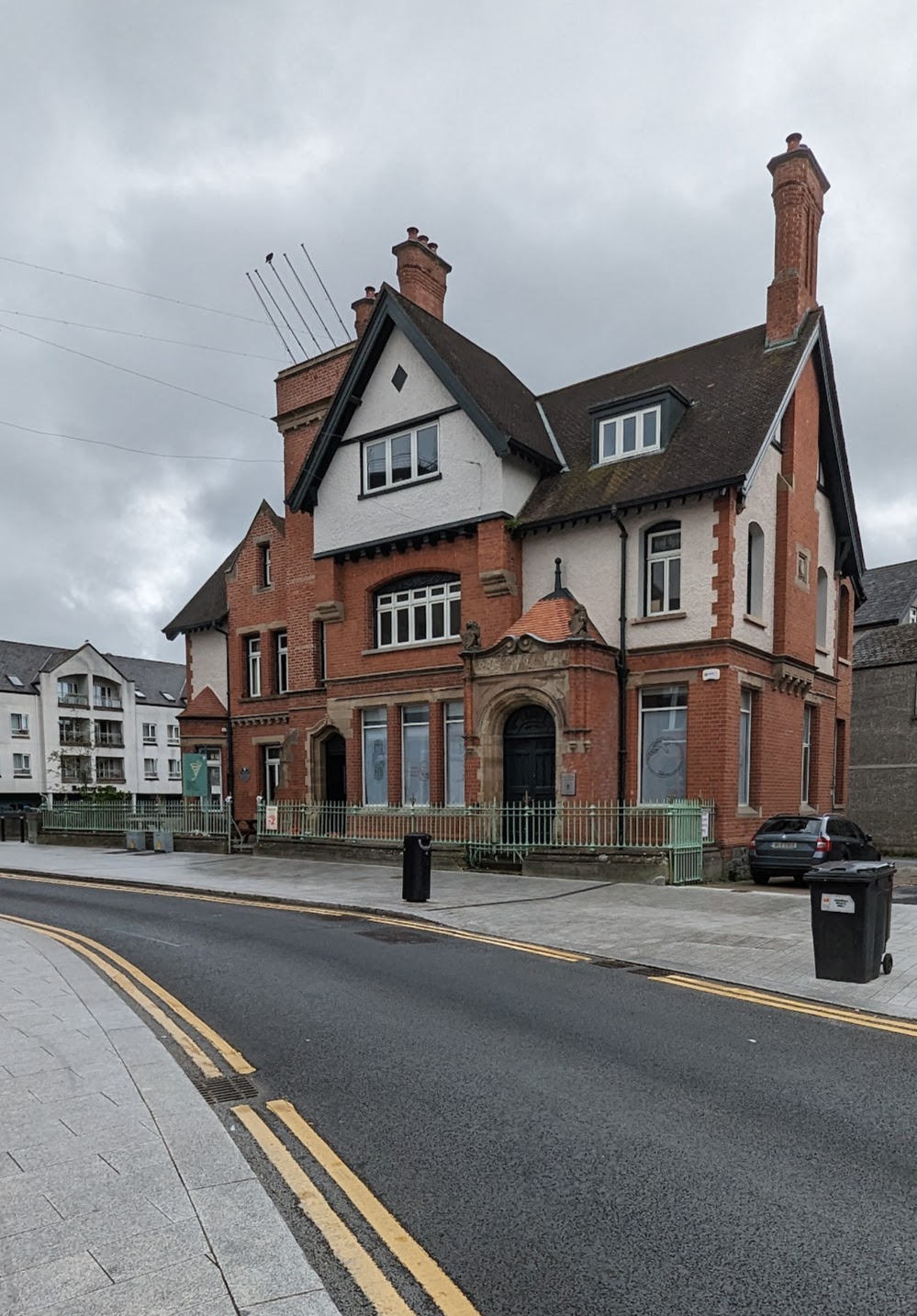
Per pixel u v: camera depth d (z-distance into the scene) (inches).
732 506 618.8
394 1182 150.2
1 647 2304.4
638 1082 200.5
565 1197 144.9
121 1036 227.9
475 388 735.7
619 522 662.5
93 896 558.6
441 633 765.3
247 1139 167.6
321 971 317.7
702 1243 130.8
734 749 628.4
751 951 349.1
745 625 650.8
